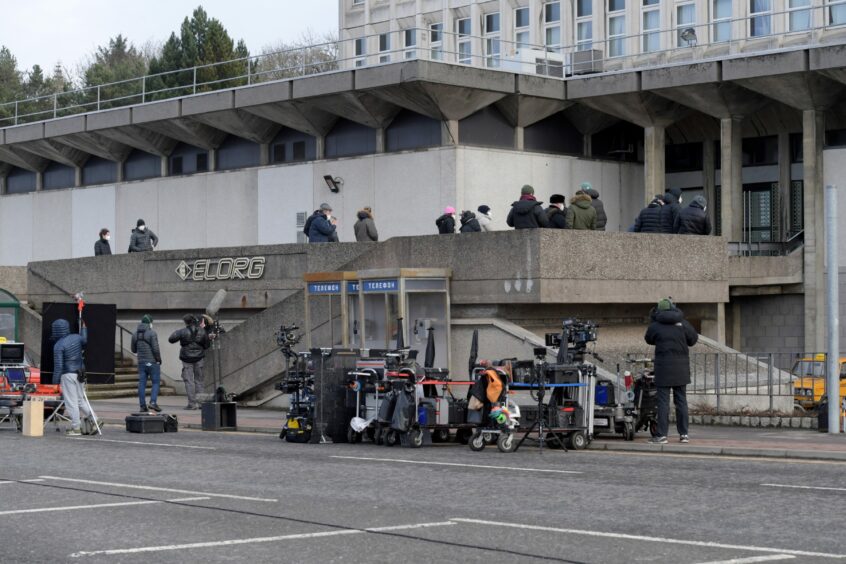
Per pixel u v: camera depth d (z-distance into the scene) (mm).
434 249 29031
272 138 45438
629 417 20984
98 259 40062
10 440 22375
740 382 25703
